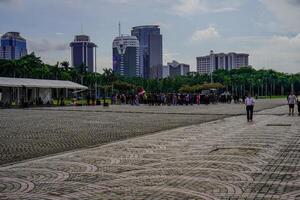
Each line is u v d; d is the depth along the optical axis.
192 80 141.88
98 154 13.86
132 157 13.07
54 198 8.01
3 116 36.97
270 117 33.34
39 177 10.05
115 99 77.94
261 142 16.44
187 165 11.45
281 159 12.30
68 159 12.85
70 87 70.56
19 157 13.52
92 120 31.70
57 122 29.61
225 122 28.38
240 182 9.18
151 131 22.53
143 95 77.69
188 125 26.22
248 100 29.44
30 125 26.86
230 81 138.38
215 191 8.37
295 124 25.72
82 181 9.52
